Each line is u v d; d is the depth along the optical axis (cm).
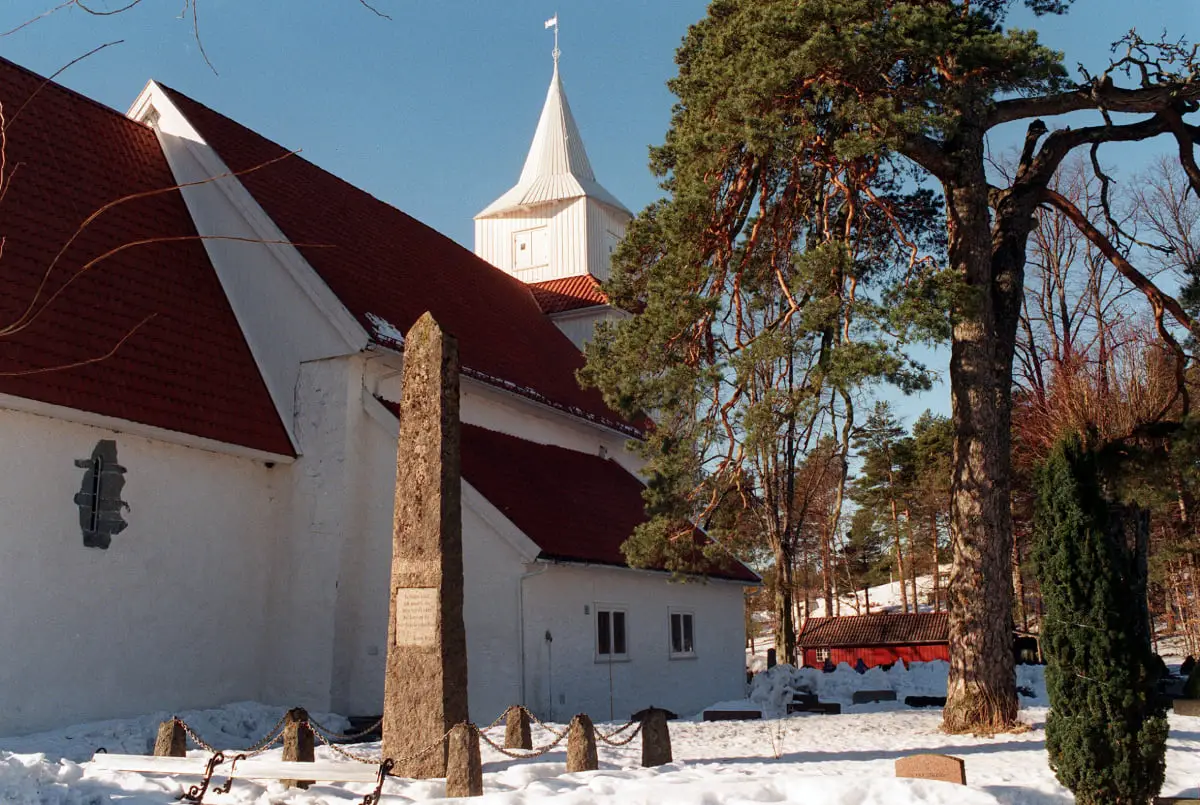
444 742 1159
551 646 2156
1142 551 2305
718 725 1939
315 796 1065
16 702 1659
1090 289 4331
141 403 1912
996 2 2016
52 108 2250
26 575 1695
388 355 2280
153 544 1914
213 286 2334
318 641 2114
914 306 1557
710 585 2858
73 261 1997
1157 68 1898
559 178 4109
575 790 1039
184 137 2461
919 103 1648
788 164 1747
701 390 1808
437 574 1219
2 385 1673
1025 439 4112
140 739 1697
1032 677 2773
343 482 2166
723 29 1880
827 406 1925
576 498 2575
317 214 2605
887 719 2023
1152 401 3669
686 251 1817
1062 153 1989
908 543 6969
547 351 3216
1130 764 987
